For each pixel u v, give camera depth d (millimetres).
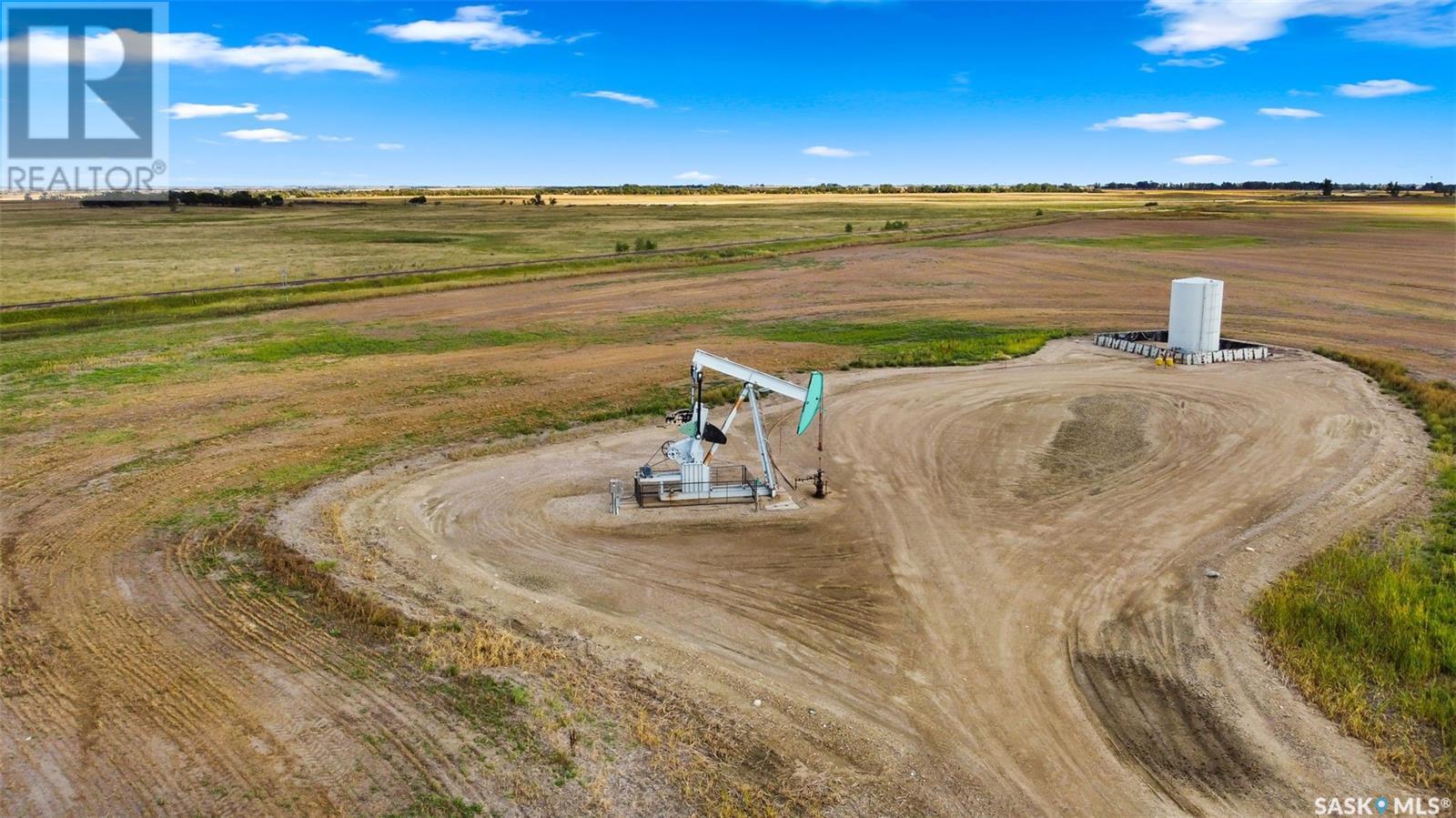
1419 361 34375
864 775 11031
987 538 18312
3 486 21281
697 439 20688
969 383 31031
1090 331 40719
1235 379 30984
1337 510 19266
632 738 11688
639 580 16562
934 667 13531
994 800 10641
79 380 31219
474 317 44938
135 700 12438
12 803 10344
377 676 13070
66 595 15664
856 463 23047
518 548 17953
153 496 20672
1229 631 14383
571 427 26547
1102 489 21000
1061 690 12852
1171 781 10922
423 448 24484
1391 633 13805
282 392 30078
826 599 15789
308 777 10812
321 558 17250
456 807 10312
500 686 12844
